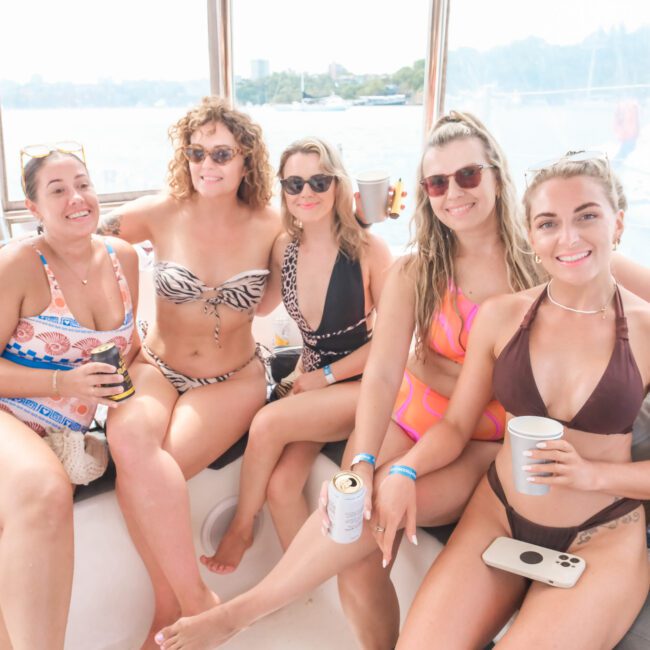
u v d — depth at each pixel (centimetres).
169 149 341
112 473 203
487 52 340
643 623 142
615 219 146
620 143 355
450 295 186
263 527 228
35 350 188
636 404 144
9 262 182
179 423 204
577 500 149
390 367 186
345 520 149
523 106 354
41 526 159
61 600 161
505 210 182
